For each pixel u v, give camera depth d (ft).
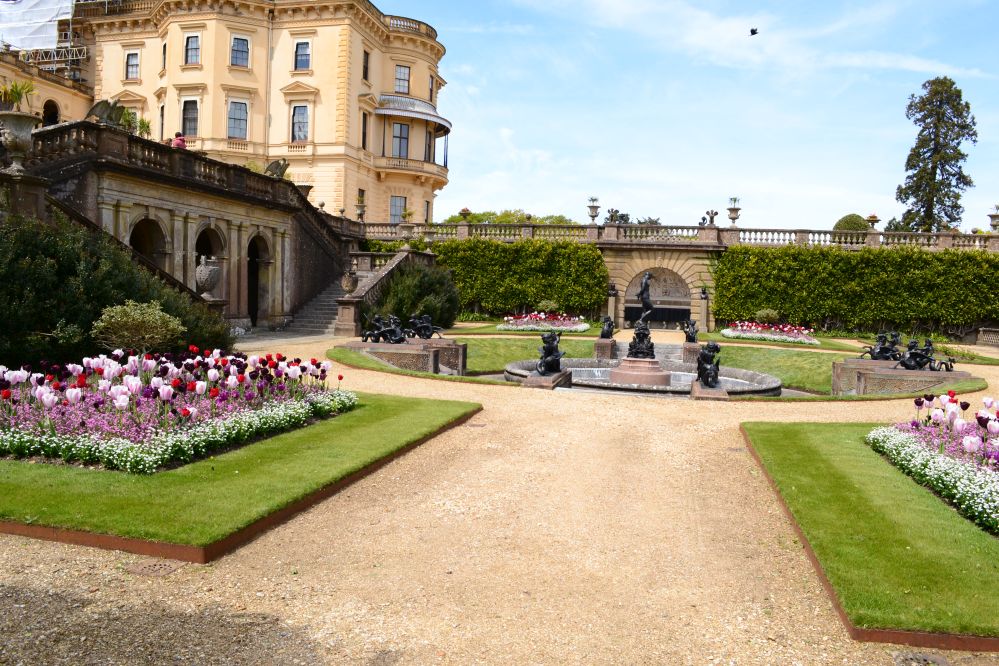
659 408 52.16
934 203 182.80
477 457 35.60
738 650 17.29
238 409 35.45
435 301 106.11
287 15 152.66
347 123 153.07
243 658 16.05
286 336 92.94
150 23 162.20
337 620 18.06
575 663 16.47
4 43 158.10
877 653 17.20
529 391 58.23
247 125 152.87
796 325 128.67
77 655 15.84
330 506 26.86
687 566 22.53
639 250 133.59
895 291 124.77
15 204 49.49
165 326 47.34
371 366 64.69
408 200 173.99
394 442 35.17
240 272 93.81
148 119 162.71
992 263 121.49
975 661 16.93
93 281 47.55
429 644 17.03
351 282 92.73
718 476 33.42
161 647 16.35
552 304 132.57
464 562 22.29
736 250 129.90
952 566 21.12
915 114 186.60
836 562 21.35
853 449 36.47
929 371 68.03
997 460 29.73
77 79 169.17
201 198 85.35
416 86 175.11
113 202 71.36
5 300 42.32
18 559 20.56
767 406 54.08
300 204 109.50
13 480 25.48
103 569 20.25
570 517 27.09
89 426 29.68
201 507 23.99
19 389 32.78
